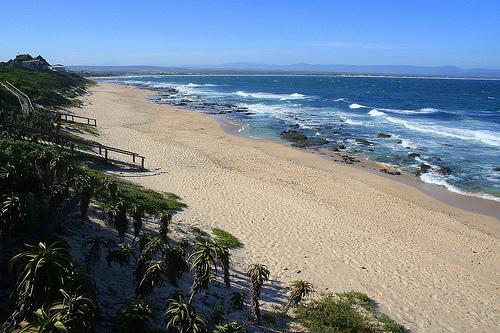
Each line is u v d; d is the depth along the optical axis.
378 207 23.97
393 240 19.00
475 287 15.45
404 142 43.47
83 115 47.81
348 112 66.25
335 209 22.48
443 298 14.30
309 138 44.00
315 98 91.75
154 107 64.88
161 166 27.84
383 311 12.96
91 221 13.92
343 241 18.12
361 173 31.83
